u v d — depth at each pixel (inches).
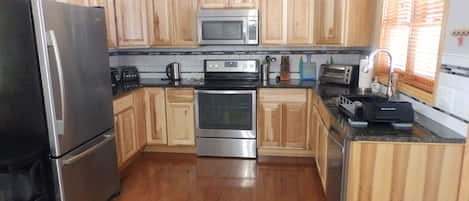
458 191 68.7
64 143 86.8
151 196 113.5
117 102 121.0
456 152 67.4
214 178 126.5
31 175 84.2
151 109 147.4
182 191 116.5
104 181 106.4
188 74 164.7
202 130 146.4
